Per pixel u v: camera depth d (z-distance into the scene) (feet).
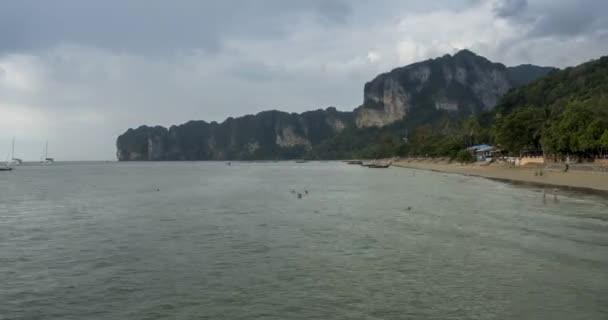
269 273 77.97
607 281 71.46
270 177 427.74
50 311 62.80
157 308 62.90
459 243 99.40
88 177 480.23
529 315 58.39
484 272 76.84
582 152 334.44
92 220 144.25
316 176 435.53
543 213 142.10
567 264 81.15
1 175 540.93
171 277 76.69
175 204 188.55
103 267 83.87
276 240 105.81
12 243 106.63
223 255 91.40
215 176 470.39
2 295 69.10
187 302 64.85
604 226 118.01
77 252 96.43
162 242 105.50
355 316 58.70
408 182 314.14
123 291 70.13
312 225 126.93
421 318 57.82
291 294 67.21
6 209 178.29
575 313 58.90
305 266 82.12
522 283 70.85
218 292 68.69
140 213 160.04
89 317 60.34
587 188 231.09
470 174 406.00
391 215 145.07
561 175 290.15
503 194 207.21
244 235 112.78
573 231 111.24
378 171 542.57
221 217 146.10
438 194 215.31
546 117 396.98
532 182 283.59
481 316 58.29
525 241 100.32
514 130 406.41
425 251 92.32
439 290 67.97
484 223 124.98
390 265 81.87
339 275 76.13
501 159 486.79
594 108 328.49
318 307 61.98
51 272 81.20
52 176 511.40
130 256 91.91
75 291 70.59
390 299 64.54
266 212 157.79
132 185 328.70
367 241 103.04
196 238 109.81
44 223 138.72
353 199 200.03
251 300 65.05
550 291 67.15
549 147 339.36
